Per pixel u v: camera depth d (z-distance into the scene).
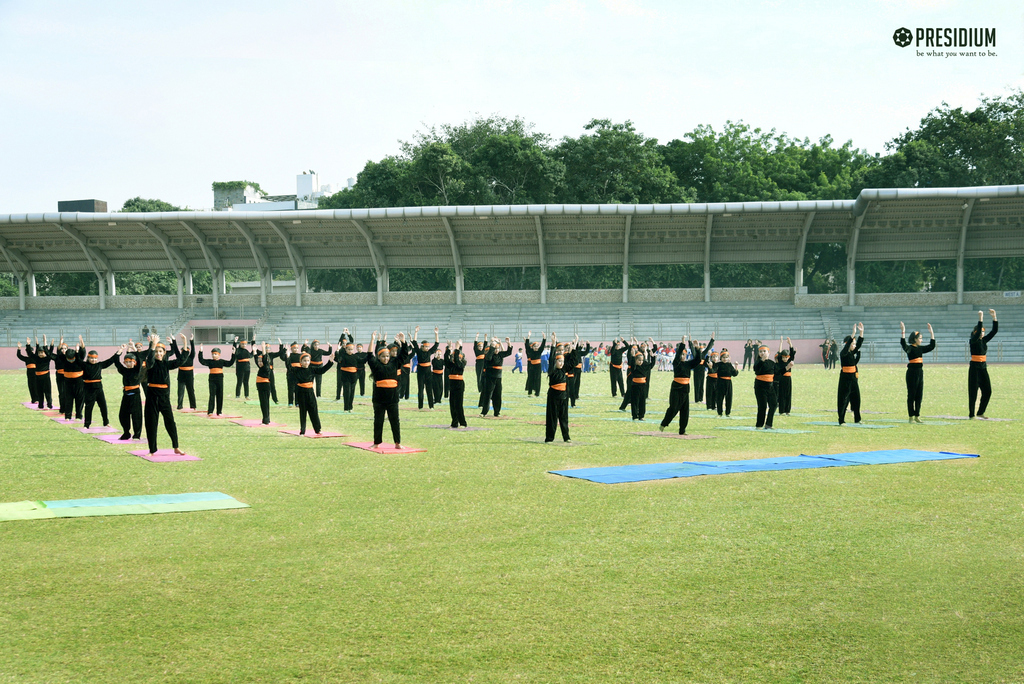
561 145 73.38
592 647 5.73
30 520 9.32
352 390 24.73
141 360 17.08
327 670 5.36
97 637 5.90
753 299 61.50
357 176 76.19
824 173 79.81
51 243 61.97
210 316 62.34
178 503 10.27
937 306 58.00
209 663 5.46
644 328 57.84
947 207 53.38
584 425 19.84
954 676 5.30
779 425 19.73
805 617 6.29
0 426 20.25
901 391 30.89
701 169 79.50
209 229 59.50
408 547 8.18
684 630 6.04
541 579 7.17
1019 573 7.32
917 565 7.55
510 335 58.28
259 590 6.89
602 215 55.34
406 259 62.56
